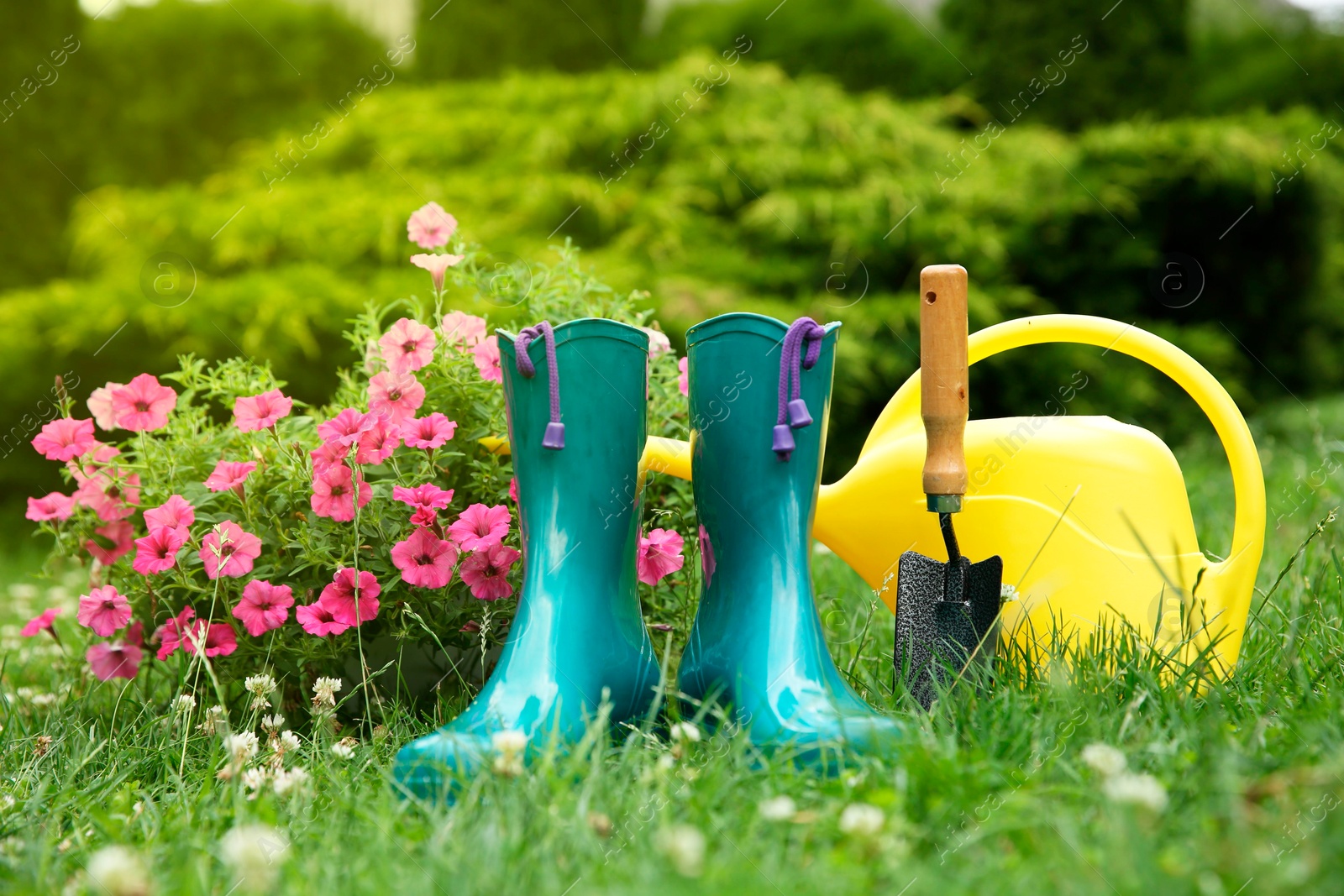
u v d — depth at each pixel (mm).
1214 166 4262
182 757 1235
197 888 839
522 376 1203
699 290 3562
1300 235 4625
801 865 836
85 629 1628
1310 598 1543
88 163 5441
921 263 3904
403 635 1433
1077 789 894
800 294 3799
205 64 5547
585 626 1170
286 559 1519
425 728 1365
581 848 867
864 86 5164
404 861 876
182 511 1462
